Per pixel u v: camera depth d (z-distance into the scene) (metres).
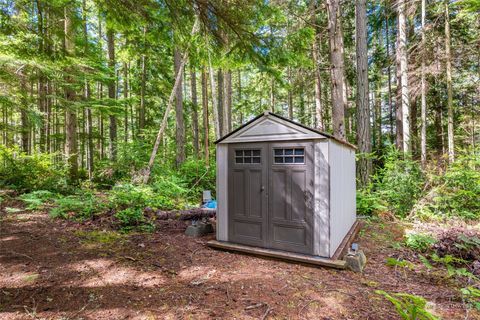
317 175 3.31
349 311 2.25
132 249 3.61
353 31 12.12
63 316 2.07
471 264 3.38
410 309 1.71
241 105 16.89
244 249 3.59
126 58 11.30
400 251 3.96
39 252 3.33
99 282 2.66
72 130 8.28
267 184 3.61
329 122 13.85
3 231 4.06
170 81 12.81
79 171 9.20
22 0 4.02
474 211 5.61
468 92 10.64
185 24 3.91
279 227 3.53
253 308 2.26
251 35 3.91
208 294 2.48
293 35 4.79
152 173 8.59
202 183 8.62
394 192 6.35
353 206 5.20
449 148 9.17
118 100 9.44
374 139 15.61
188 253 3.58
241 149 3.80
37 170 7.52
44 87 8.84
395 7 9.82
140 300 2.35
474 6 7.07
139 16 3.69
